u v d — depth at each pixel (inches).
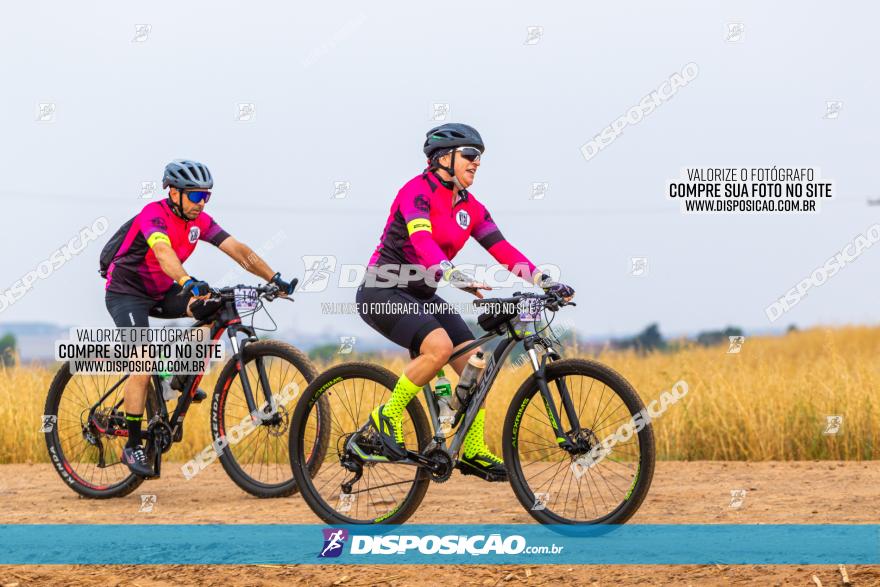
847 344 2225.6
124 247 877.2
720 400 1237.7
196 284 815.1
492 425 1192.8
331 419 812.6
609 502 809.5
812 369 1421.0
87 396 920.9
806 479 943.7
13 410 1252.5
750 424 1186.6
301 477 773.3
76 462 983.0
